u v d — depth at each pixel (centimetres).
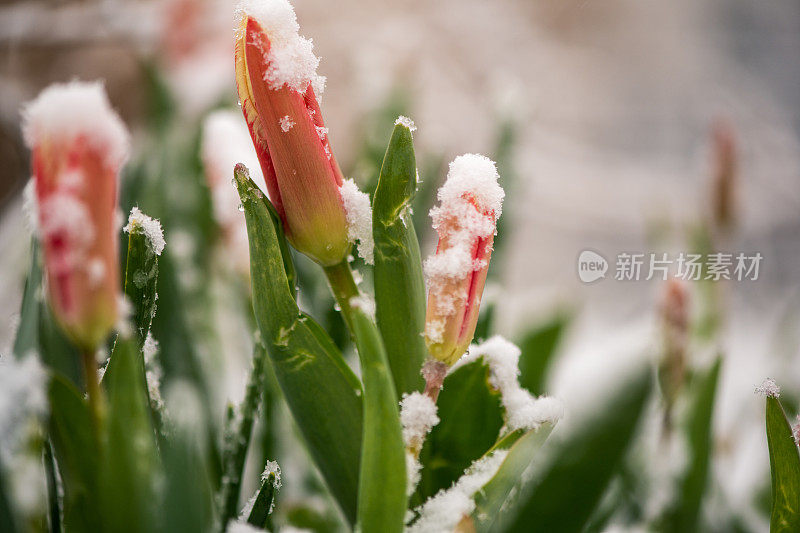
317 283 56
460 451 43
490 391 43
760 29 325
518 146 68
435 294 40
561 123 287
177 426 38
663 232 79
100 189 37
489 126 73
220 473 48
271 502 42
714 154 69
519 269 229
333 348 41
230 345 65
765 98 307
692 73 311
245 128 56
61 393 38
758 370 79
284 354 40
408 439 40
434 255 40
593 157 280
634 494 55
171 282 54
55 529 41
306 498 54
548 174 266
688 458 51
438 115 198
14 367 38
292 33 39
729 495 62
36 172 37
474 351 44
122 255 49
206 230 67
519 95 70
